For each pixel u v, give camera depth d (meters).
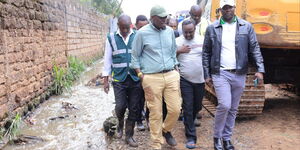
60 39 9.08
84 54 14.05
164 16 3.68
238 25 3.73
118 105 4.29
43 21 7.29
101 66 14.73
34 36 6.59
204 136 4.64
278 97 7.20
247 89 4.92
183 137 4.66
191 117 4.26
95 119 5.75
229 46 3.74
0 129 4.76
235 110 3.95
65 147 4.42
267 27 4.52
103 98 7.48
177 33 4.80
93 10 16.69
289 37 4.50
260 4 4.50
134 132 4.89
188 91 4.25
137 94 4.27
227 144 3.97
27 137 4.71
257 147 4.16
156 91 3.82
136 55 3.85
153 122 3.96
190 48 4.18
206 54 3.90
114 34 4.27
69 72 9.50
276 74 5.47
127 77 4.25
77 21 12.30
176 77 3.89
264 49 5.21
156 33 3.81
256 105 4.99
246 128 4.90
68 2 10.48
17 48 5.59
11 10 5.35
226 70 3.75
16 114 5.44
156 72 3.79
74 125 5.40
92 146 4.41
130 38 4.24
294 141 4.32
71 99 7.41
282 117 5.45
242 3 4.55
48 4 7.77
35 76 6.59
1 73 4.89
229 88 3.78
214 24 3.81
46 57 7.50
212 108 5.91
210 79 3.91
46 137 4.82
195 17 4.63
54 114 6.08
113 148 4.24
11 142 4.59
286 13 4.47
